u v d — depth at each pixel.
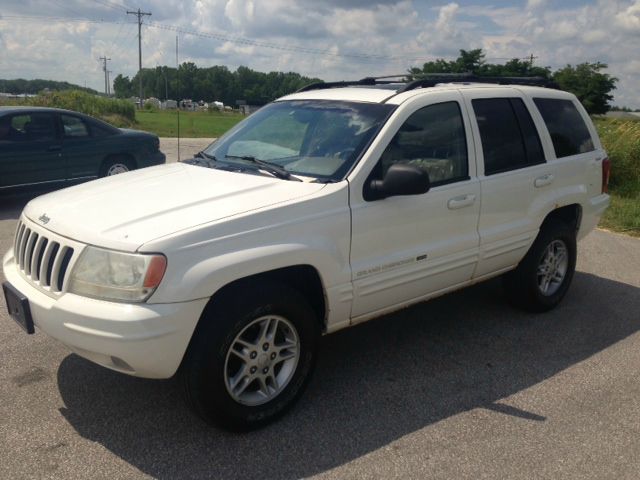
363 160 3.74
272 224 3.29
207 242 3.06
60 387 3.81
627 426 3.56
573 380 4.12
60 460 3.10
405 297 4.09
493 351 4.55
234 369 3.36
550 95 5.30
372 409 3.68
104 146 10.21
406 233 3.95
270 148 4.24
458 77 4.89
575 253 5.48
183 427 3.43
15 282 3.48
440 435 3.42
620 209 10.33
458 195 4.23
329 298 3.60
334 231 3.55
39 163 9.41
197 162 4.39
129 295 2.92
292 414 3.60
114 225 3.13
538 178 4.89
